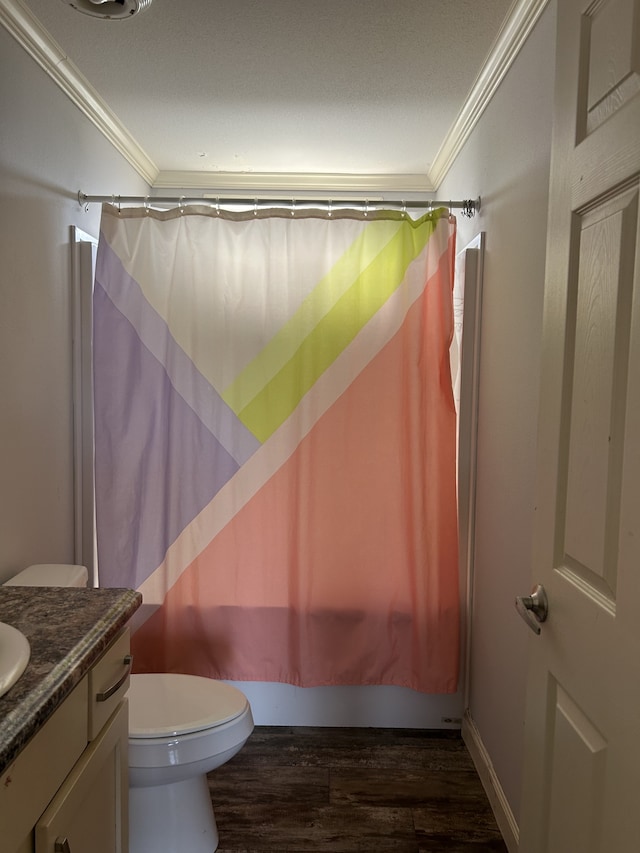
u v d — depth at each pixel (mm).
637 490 830
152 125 2469
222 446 2215
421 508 2211
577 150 1043
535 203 1626
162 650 2258
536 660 1187
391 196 3191
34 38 1766
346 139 2602
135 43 1840
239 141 2633
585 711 979
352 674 2295
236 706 1719
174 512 2227
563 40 1114
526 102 1704
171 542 2234
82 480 2240
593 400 971
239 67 1987
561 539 1098
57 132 1998
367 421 2197
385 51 1882
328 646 2277
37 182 1864
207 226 2182
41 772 921
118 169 2611
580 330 1025
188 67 1989
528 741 1222
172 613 2246
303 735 2344
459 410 2285
